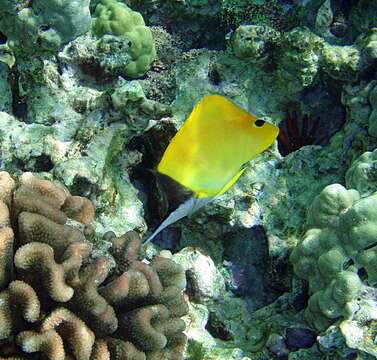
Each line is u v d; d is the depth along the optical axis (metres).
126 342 0.76
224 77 1.24
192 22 1.43
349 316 0.87
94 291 0.74
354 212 0.90
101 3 1.30
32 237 0.76
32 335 0.71
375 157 1.02
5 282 0.74
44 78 1.10
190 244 1.14
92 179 0.97
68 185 0.96
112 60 1.13
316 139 1.26
